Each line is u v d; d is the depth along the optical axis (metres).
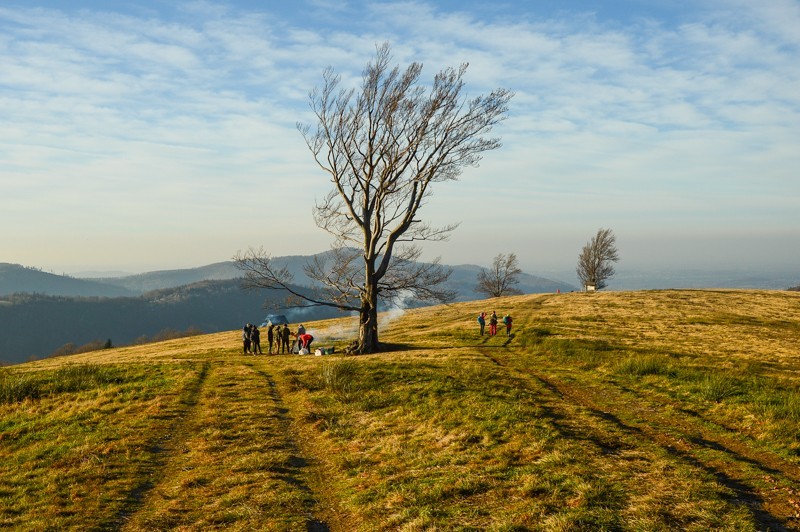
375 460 17.45
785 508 12.40
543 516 12.04
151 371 33.78
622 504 12.48
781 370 31.67
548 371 30.89
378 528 12.44
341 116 40.94
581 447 16.62
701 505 12.27
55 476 16.89
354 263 42.94
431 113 40.28
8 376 33.72
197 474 16.81
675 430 18.98
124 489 15.80
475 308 80.12
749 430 18.75
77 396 28.14
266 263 40.44
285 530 12.61
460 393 24.69
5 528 13.48
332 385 27.66
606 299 81.62
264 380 30.28
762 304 74.81
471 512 12.65
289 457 18.12
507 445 17.34
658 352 39.03
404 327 63.91
